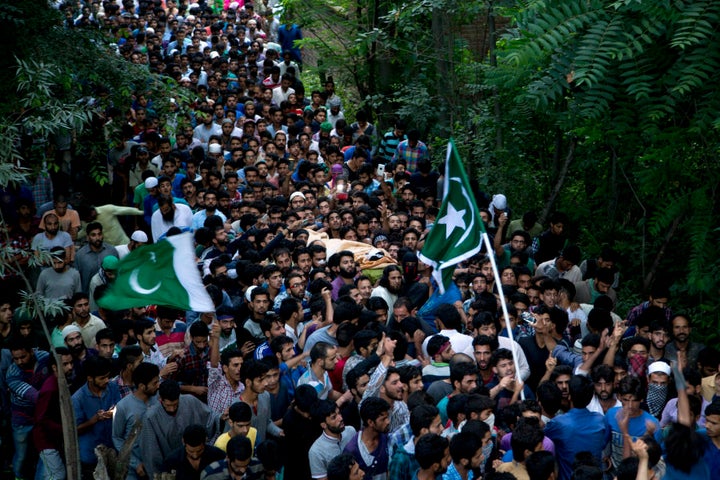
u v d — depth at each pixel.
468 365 8.56
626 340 10.05
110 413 9.28
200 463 8.07
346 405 9.02
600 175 15.99
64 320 11.05
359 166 18.20
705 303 13.09
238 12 33.09
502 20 20.53
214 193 15.37
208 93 23.44
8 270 13.07
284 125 21.69
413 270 12.01
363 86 22.58
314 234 14.35
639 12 11.03
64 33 14.09
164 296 8.16
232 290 12.09
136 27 28.91
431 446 7.14
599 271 12.11
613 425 8.15
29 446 10.14
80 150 15.21
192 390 9.75
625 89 11.73
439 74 18.81
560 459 8.05
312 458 8.10
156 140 18.36
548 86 11.30
